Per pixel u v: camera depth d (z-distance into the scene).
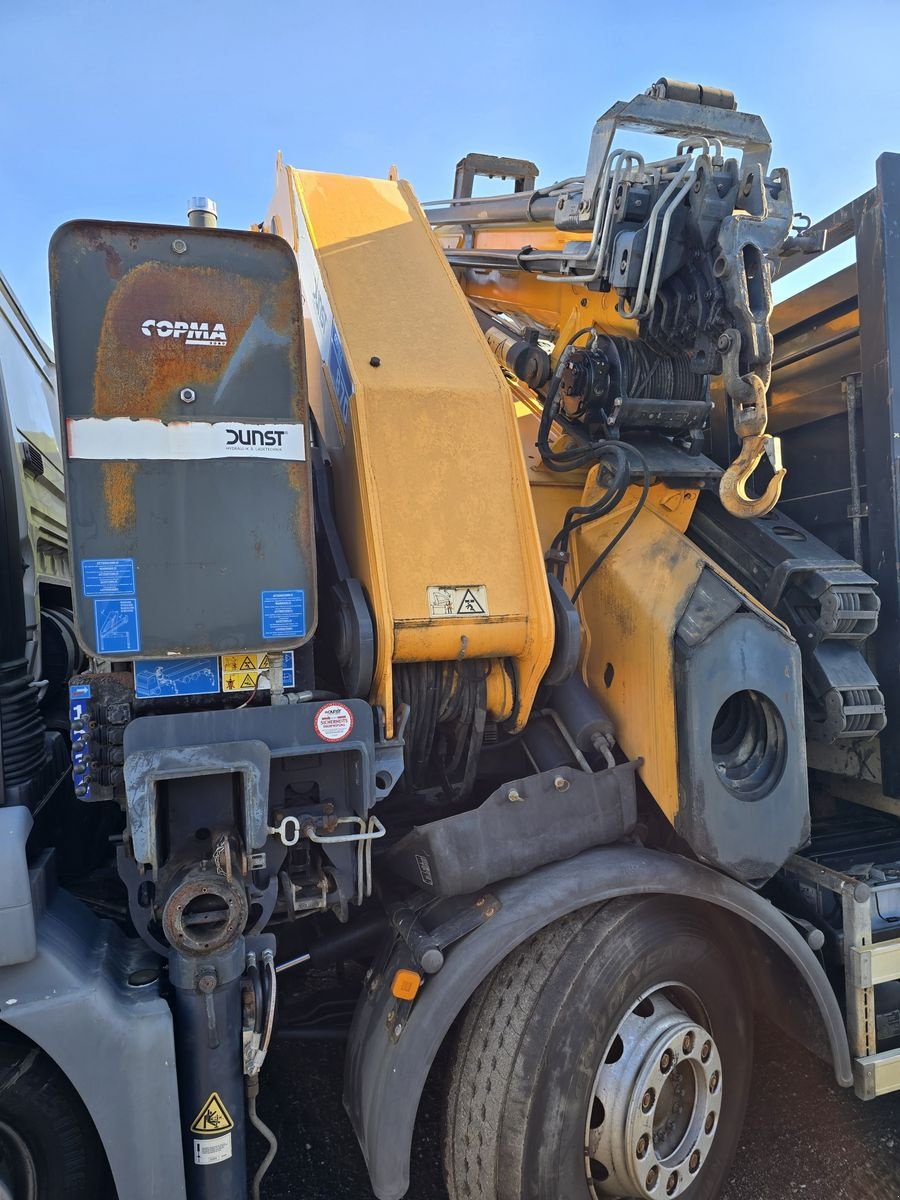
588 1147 2.05
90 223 1.67
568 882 2.07
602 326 2.80
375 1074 1.96
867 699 2.44
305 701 1.90
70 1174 1.71
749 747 2.27
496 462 2.20
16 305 2.64
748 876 2.15
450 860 2.02
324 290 2.39
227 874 1.64
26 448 2.40
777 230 2.15
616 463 2.49
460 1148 2.04
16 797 1.75
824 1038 2.36
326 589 2.26
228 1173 1.73
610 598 2.44
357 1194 2.44
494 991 2.06
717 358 2.27
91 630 1.69
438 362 2.27
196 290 1.74
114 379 1.69
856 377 2.78
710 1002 2.25
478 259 3.25
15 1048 1.66
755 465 2.14
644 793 2.41
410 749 2.27
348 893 1.93
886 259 2.62
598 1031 2.01
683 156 2.35
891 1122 2.76
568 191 2.69
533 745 2.38
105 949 1.82
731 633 2.14
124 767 1.71
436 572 2.08
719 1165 2.29
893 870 2.61
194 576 1.75
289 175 2.77
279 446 1.81
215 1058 1.70
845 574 2.45
